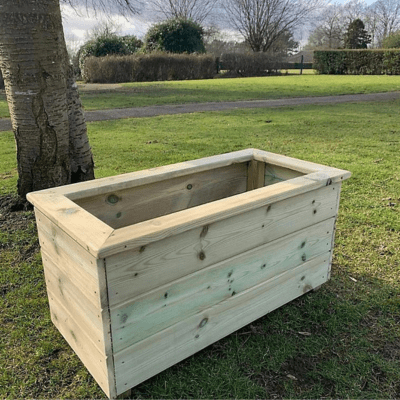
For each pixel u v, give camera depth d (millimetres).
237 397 1866
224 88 16859
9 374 2010
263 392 1895
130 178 2375
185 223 1721
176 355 1965
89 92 15609
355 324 2352
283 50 36719
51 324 2375
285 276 2391
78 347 2020
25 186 3820
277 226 2213
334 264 3002
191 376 1990
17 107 3461
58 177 3789
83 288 1732
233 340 2232
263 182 3043
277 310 2492
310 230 2439
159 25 27641
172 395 1885
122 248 1541
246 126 8586
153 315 1794
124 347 1740
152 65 23234
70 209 1883
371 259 3057
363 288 2699
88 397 1883
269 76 26672
